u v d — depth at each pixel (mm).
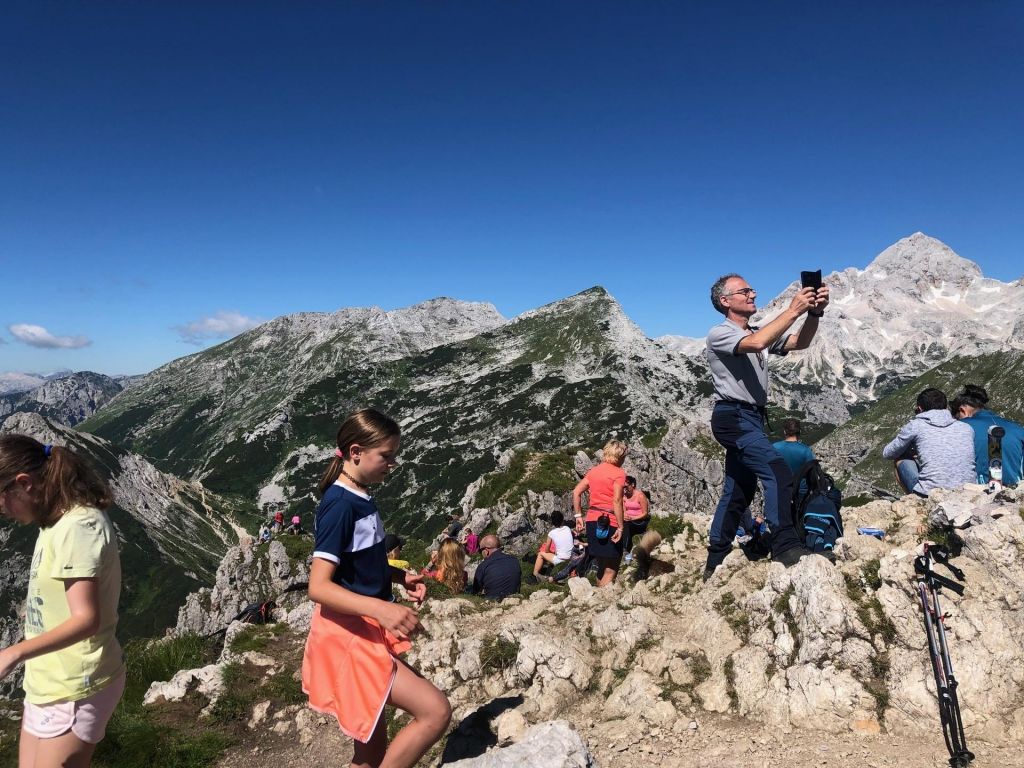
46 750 4098
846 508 9766
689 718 5957
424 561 24828
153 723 7359
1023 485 7176
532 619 9031
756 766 5133
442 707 4395
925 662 5582
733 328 7520
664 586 9078
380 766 4438
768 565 7965
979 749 4949
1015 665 5410
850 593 6281
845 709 5539
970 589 5875
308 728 7164
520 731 6035
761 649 6422
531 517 35844
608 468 11016
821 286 6738
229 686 8031
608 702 6461
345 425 4473
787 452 8586
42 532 4133
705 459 44844
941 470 8953
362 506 4461
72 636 3941
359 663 4336
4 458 3949
